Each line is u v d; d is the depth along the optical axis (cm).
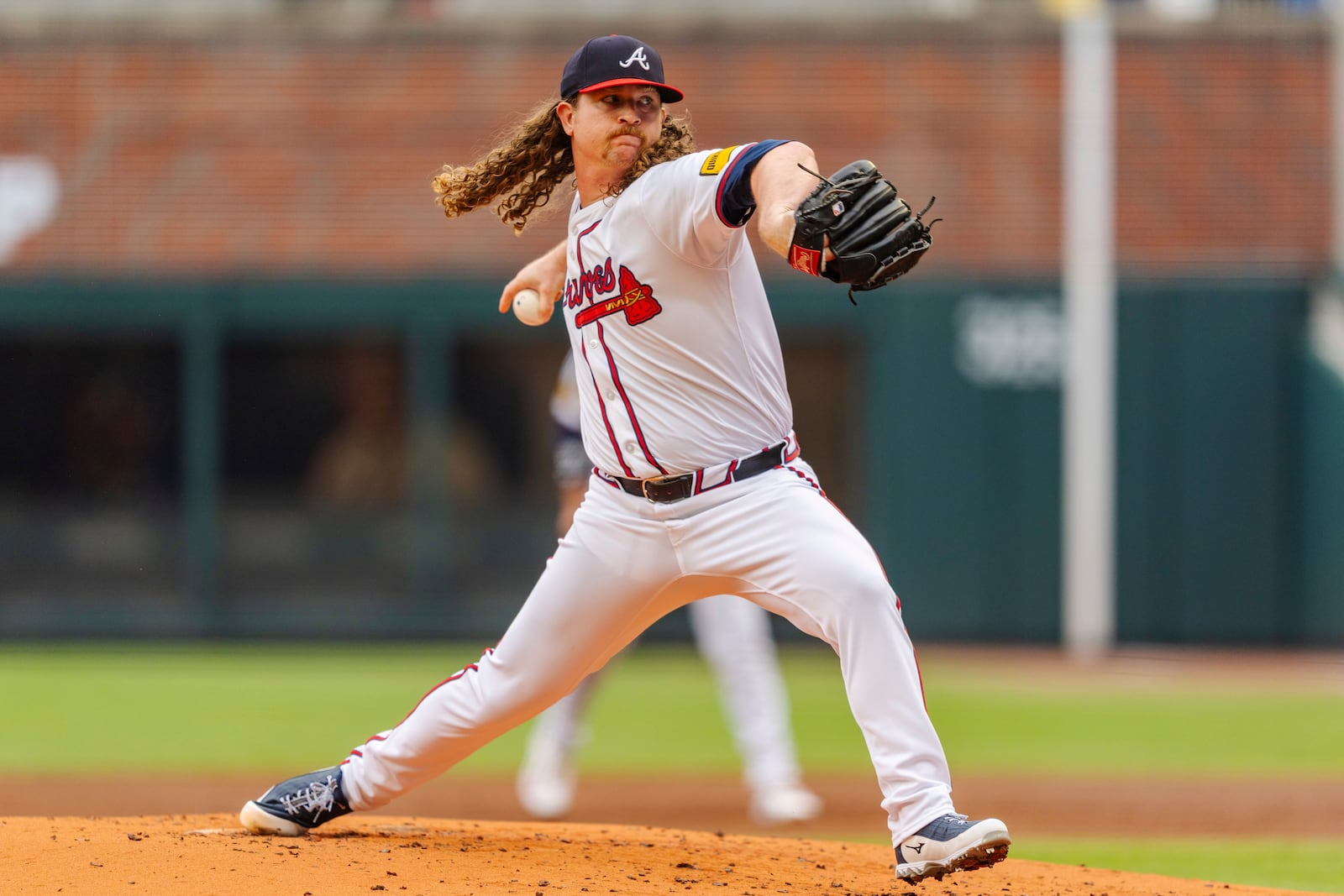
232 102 5631
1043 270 5381
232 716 3634
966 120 5556
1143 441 5266
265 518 5528
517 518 5538
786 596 1227
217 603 5456
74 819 1465
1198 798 2662
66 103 5619
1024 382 5275
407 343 5819
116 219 5472
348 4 6097
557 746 2394
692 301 1204
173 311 5394
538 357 5831
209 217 5481
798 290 5291
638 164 1219
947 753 3216
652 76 1198
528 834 1486
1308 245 5394
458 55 5681
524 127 1323
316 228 5469
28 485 5691
